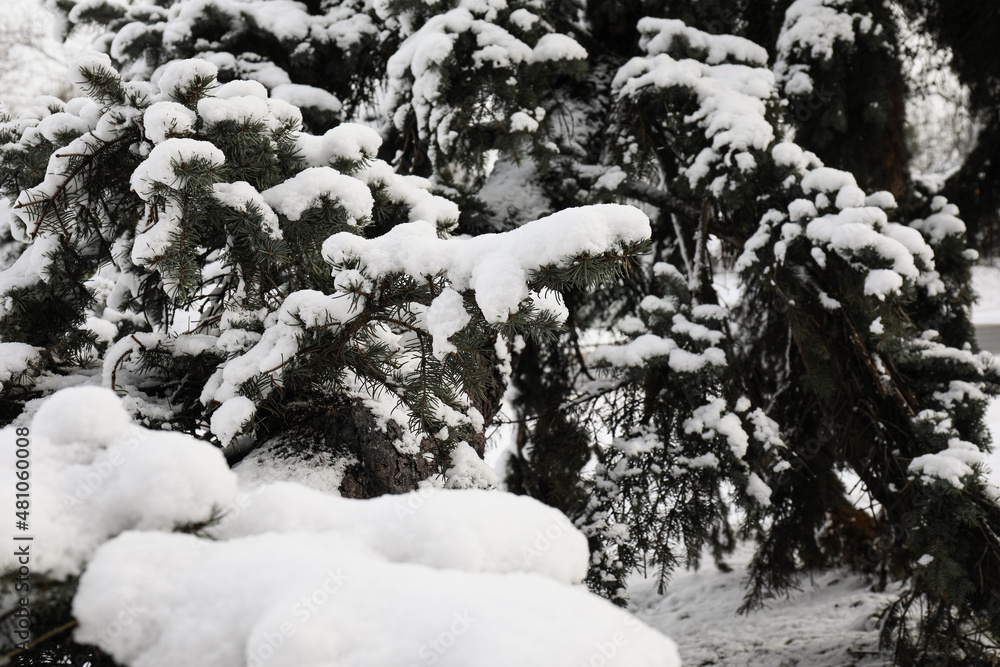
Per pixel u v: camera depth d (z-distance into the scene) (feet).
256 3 13.11
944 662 11.13
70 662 3.47
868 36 13.01
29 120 7.63
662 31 12.48
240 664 2.62
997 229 17.16
